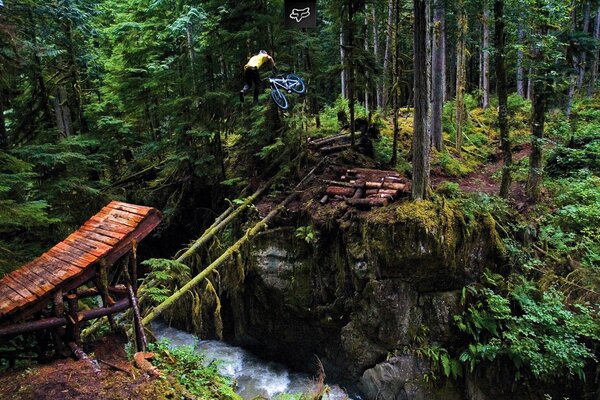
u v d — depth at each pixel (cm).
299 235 966
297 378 1055
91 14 1245
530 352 739
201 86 1197
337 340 955
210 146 1237
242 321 1106
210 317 1171
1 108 806
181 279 1018
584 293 825
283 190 1136
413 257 806
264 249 1018
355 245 880
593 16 2003
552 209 1041
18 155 855
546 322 766
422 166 855
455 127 1594
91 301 809
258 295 1034
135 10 1362
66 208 998
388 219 829
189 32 1248
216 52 1171
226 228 1139
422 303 844
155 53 1385
